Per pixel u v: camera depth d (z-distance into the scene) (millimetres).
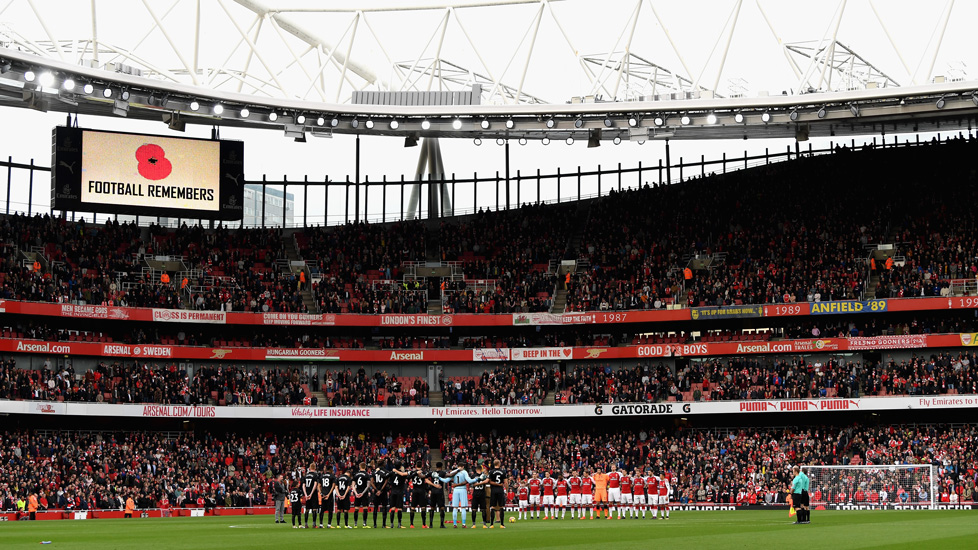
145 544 24875
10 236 67250
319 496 33500
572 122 62375
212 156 69938
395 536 27125
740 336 65875
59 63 52531
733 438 61031
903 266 64062
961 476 51312
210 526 37938
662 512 39375
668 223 74125
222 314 65812
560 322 67125
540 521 37812
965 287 61469
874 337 61656
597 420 67625
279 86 59625
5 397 57000
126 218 85812
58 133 66125
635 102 59375
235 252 73812
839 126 65312
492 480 31953
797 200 72625
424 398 64750
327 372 66750
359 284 71125
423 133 66062
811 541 23781
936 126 65375
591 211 78000
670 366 67938
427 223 81250
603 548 21938
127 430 64125
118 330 66938
